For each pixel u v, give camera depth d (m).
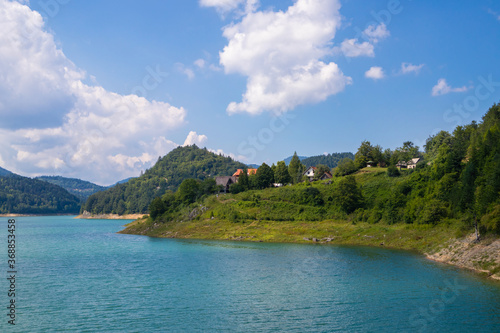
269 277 57.88
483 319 37.91
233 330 35.44
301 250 87.62
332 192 137.00
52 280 56.59
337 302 44.25
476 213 70.25
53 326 36.41
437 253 75.56
